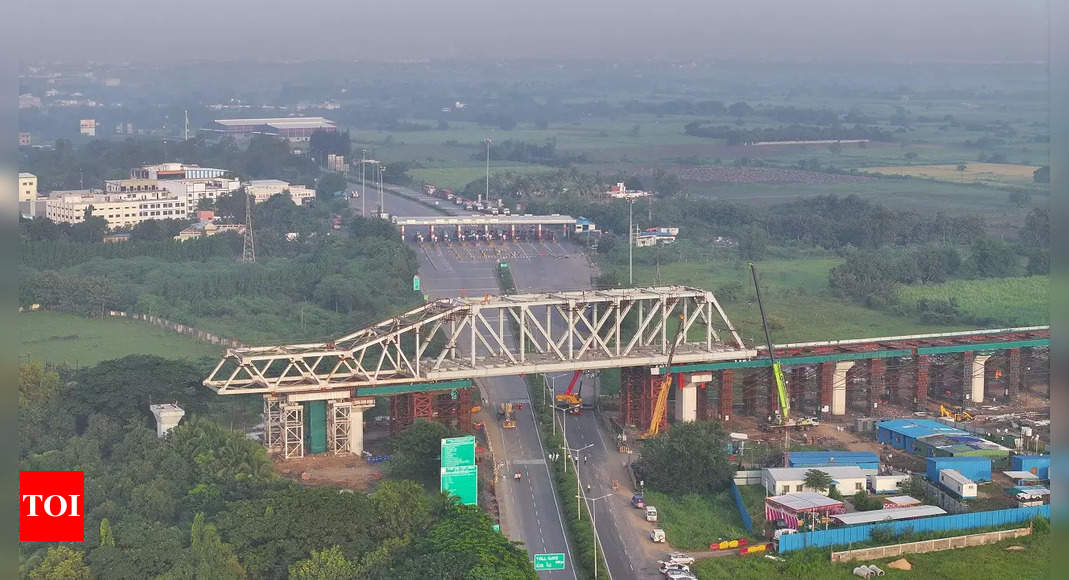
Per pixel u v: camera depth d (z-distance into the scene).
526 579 148.00
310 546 155.00
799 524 172.62
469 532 158.50
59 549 144.88
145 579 143.00
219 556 147.50
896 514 175.50
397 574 148.62
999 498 186.38
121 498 174.75
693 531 177.50
